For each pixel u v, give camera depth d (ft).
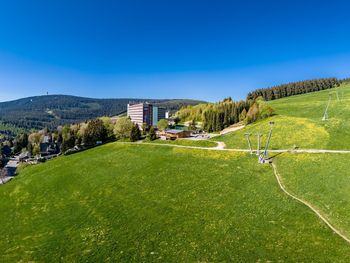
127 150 375.45
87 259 142.92
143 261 134.82
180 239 150.00
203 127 545.85
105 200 221.25
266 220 157.79
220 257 129.59
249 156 270.46
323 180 189.88
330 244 128.06
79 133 574.56
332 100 470.80
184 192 211.82
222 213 173.17
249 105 594.65
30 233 188.34
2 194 299.58
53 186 281.33
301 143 279.90
